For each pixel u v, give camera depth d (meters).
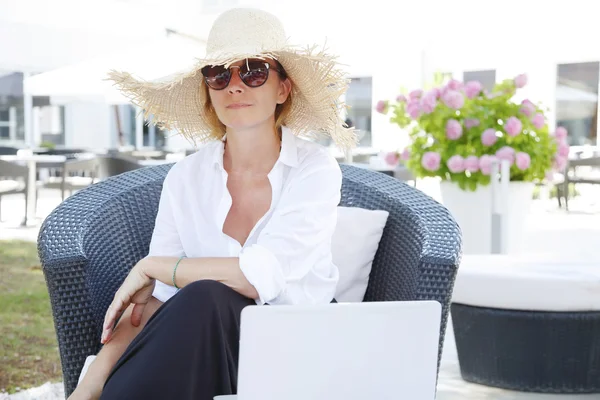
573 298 2.98
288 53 1.97
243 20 2.00
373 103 10.68
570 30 10.63
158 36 9.28
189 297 1.55
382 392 1.43
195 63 1.91
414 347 1.43
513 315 3.07
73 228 2.13
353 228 2.20
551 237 8.19
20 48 8.76
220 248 2.01
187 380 1.53
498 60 11.67
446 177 4.88
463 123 4.86
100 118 14.80
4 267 6.82
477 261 3.35
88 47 9.09
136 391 1.52
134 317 1.86
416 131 5.04
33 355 4.20
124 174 2.41
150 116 2.23
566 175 10.87
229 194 2.02
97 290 2.13
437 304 1.43
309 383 1.38
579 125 12.19
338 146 2.19
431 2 9.05
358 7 8.99
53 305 2.02
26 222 9.50
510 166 4.81
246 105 1.94
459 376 3.45
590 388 3.10
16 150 13.31
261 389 1.36
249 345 1.34
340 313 1.37
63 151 12.22
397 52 9.20
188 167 2.09
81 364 2.02
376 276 2.24
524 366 3.11
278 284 1.76
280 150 2.04
